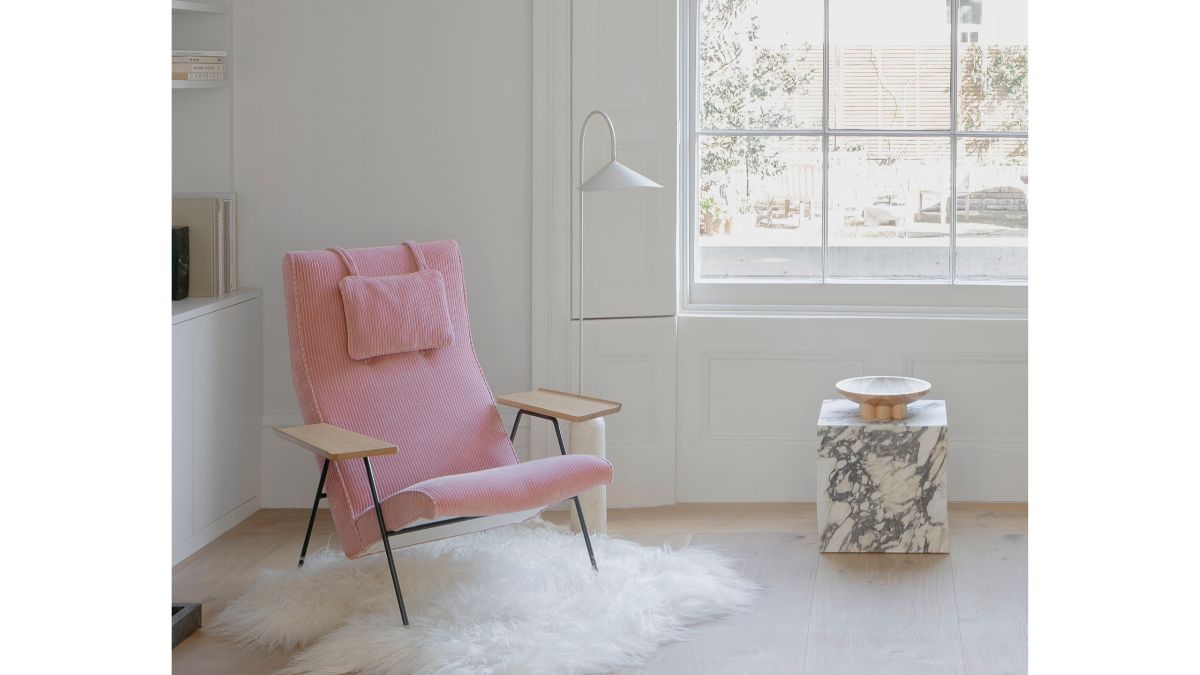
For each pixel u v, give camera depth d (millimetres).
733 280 4695
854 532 3955
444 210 4562
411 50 4500
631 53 4438
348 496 3406
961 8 4512
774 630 3295
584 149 4469
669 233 4523
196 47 4488
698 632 3285
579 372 4438
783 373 4602
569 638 3111
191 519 4031
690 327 4590
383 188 4555
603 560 3711
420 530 3318
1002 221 4582
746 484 4656
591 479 3475
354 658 3057
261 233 4562
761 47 4582
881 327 4539
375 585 3467
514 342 4617
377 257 3846
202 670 3084
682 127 4609
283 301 4582
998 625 3311
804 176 4629
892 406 3975
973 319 4520
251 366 4496
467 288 4594
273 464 4613
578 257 4520
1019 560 3861
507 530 4066
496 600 3340
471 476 3293
